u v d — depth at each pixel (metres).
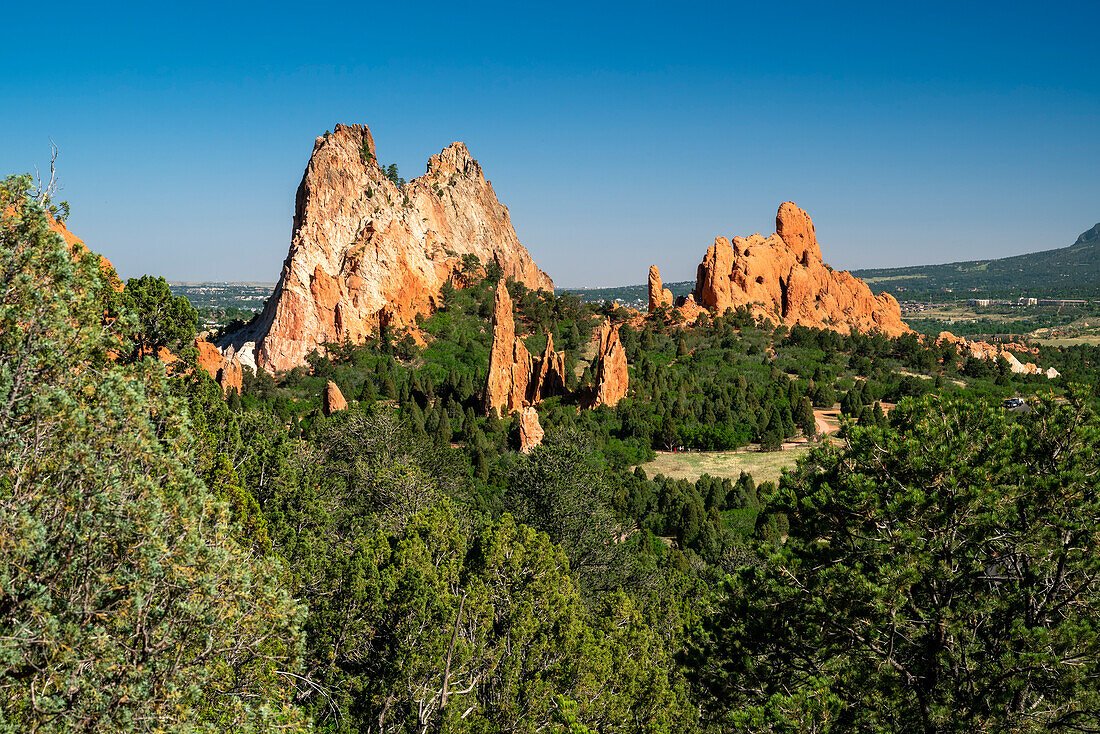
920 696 18.97
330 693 24.77
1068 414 20.19
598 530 50.59
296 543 30.50
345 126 151.75
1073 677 17.42
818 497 21.05
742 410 106.50
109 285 26.14
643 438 97.31
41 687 14.34
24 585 14.76
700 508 68.94
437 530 34.34
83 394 17.20
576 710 24.75
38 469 15.66
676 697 30.36
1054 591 19.27
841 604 19.88
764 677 21.25
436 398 111.12
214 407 38.28
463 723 23.98
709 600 23.42
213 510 18.80
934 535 19.80
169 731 15.20
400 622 26.89
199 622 16.64
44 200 17.59
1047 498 19.17
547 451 52.59
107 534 15.77
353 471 56.66
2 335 16.17
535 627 29.09
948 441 20.34
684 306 159.00
